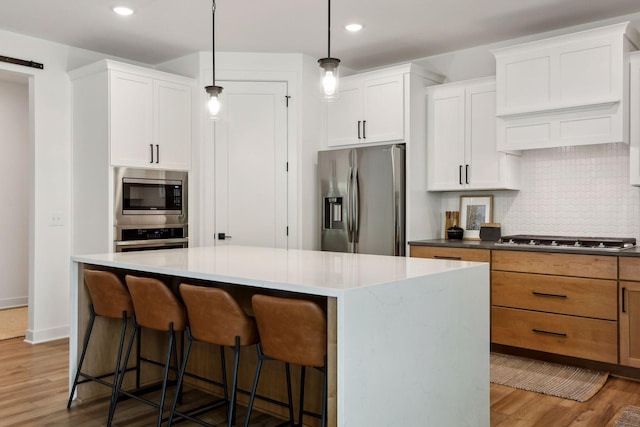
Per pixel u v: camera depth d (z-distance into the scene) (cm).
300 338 210
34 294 452
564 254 372
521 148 411
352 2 377
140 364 341
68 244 477
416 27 430
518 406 308
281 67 501
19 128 606
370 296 197
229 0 373
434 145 477
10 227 600
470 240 468
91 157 458
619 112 366
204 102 495
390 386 205
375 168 461
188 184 500
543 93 396
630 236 403
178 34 447
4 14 400
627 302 347
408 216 461
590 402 314
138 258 307
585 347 365
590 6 386
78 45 475
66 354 417
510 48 409
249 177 502
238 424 280
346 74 548
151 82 470
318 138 519
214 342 242
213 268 256
